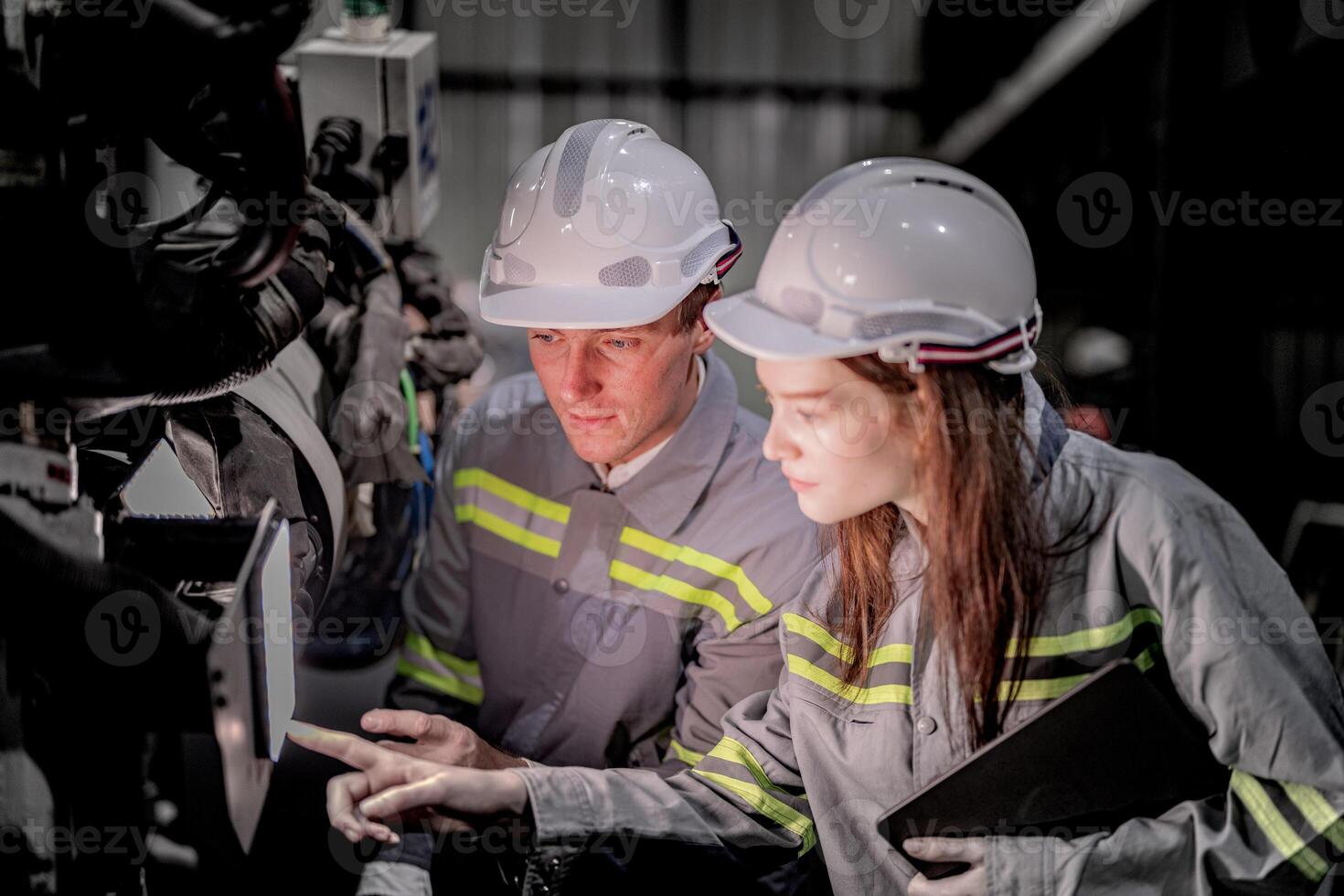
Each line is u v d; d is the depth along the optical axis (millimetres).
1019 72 5285
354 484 1513
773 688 1378
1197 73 3703
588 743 1437
